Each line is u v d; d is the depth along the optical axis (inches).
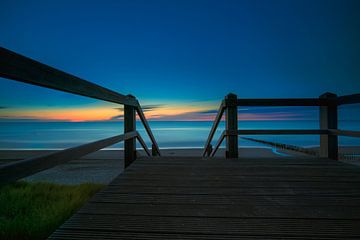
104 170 364.2
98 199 70.2
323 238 49.1
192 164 116.9
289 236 50.0
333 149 128.9
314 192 76.7
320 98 129.1
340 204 66.9
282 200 70.0
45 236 94.0
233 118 131.7
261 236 50.0
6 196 155.1
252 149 697.0
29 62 40.6
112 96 90.4
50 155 49.0
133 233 51.1
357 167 109.3
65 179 300.2
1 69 33.2
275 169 106.1
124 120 123.3
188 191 77.7
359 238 49.1
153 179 91.2
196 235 50.4
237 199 70.9
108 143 85.2
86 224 54.7
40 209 127.0
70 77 56.5
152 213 60.9
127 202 68.1
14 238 93.7
